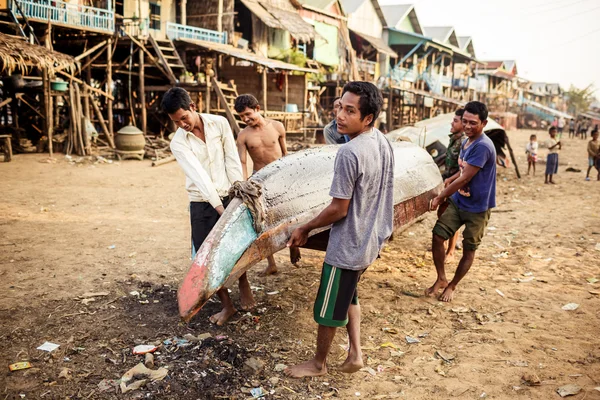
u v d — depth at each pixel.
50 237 6.61
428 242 6.96
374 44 33.31
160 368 3.37
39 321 4.05
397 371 3.46
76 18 17.69
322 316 3.09
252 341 3.84
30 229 7.00
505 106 56.38
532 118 64.19
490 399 3.11
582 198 11.02
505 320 4.32
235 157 4.14
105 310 4.30
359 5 35.47
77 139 15.59
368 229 3.00
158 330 3.96
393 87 30.28
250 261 3.37
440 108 40.50
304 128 23.89
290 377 3.34
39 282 4.91
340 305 3.06
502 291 5.03
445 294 4.75
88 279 5.03
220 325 4.06
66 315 4.17
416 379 3.36
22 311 4.22
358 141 2.91
